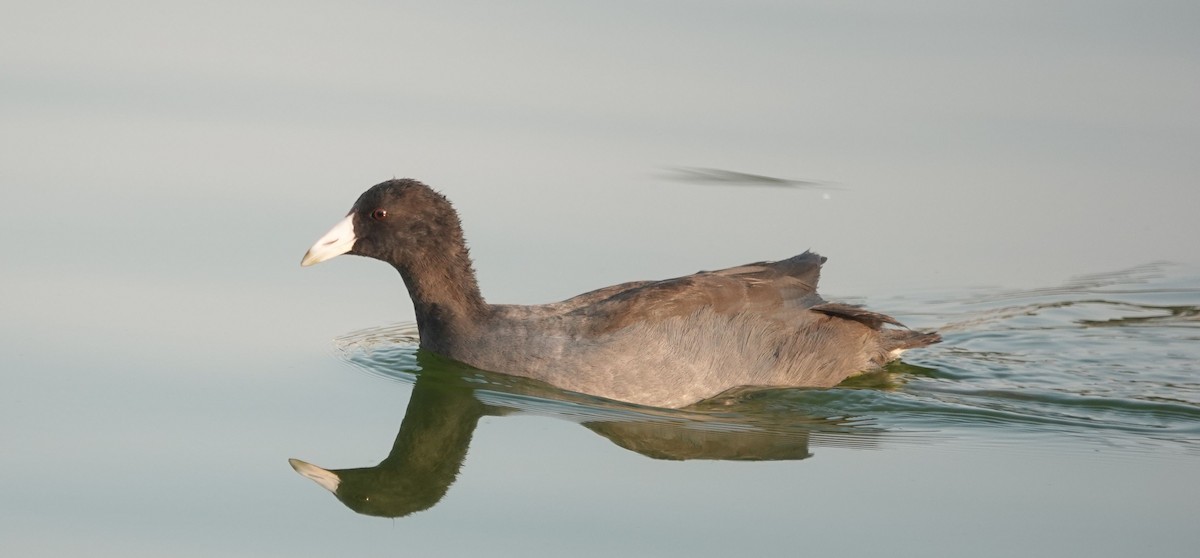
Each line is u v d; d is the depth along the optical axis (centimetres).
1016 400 1445
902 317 1725
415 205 1440
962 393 1473
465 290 1461
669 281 1456
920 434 1342
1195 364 1577
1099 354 1608
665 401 1402
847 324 1502
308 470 1247
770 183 2059
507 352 1420
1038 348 1633
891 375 1539
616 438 1326
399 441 1327
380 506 1183
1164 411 1408
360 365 1520
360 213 1453
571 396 1393
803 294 1501
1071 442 1314
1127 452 1284
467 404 1405
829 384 1499
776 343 1448
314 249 1441
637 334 1385
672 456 1283
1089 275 1853
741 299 1452
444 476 1255
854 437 1334
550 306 1459
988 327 1698
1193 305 1770
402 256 1448
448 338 1453
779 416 1397
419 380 1450
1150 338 1662
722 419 1380
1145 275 1853
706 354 1406
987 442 1317
